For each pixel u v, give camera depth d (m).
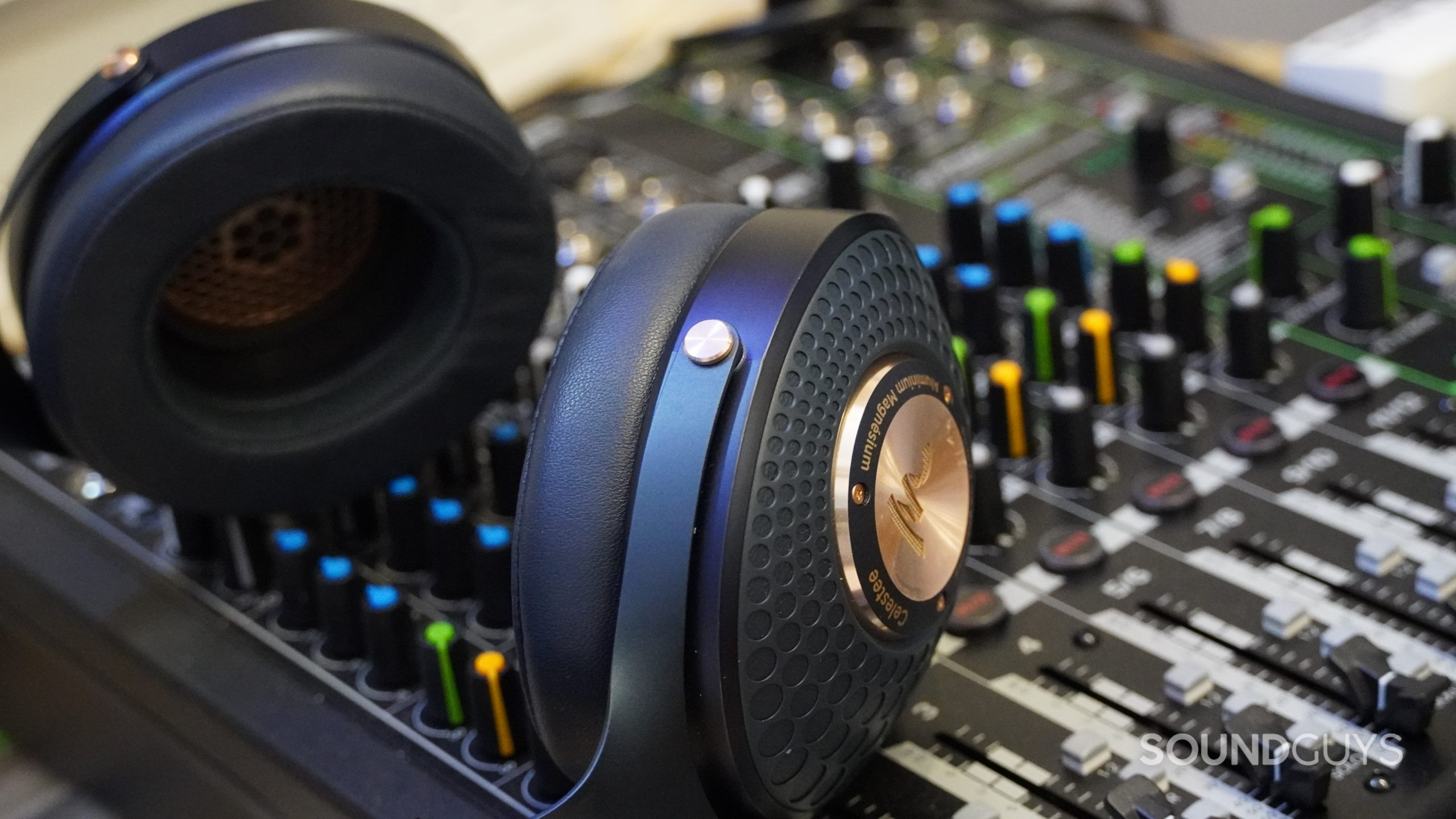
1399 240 0.69
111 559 0.64
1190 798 0.54
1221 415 0.64
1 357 0.62
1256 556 0.59
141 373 0.57
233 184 0.56
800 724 0.52
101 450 0.58
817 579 0.51
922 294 0.54
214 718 0.59
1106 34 0.80
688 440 0.50
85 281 0.56
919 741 0.56
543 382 0.65
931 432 0.54
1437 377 0.64
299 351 0.60
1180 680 0.56
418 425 0.61
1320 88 0.77
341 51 0.57
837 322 0.52
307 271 0.61
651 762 0.51
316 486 0.60
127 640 0.61
